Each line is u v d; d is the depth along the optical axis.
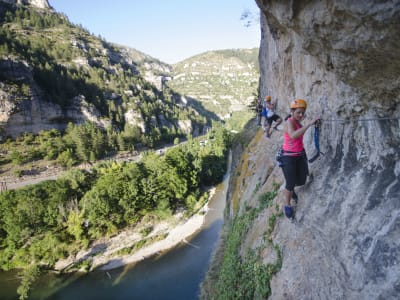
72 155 69.06
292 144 4.98
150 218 36.84
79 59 127.75
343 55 3.83
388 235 3.74
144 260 28.70
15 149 66.75
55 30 147.38
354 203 4.50
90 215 33.19
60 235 32.31
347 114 4.89
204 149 63.03
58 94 90.56
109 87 123.38
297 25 4.33
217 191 46.22
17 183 54.25
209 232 32.38
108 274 27.12
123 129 102.94
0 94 69.44
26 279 25.89
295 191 6.20
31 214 33.12
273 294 5.70
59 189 36.53
